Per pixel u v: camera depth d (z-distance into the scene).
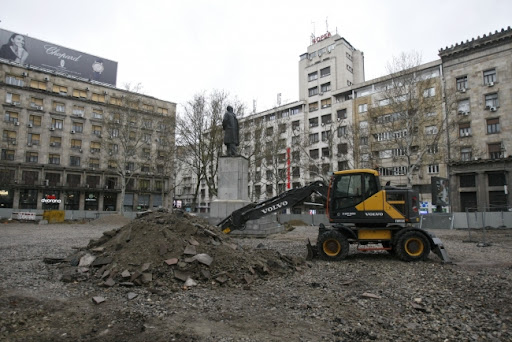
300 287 6.32
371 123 35.81
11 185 45.34
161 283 6.05
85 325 4.28
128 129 40.78
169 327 4.23
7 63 46.97
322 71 57.25
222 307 5.03
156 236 7.36
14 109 47.12
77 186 50.62
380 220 9.53
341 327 4.31
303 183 52.78
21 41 49.44
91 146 52.78
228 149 17.97
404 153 34.66
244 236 16.72
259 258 7.83
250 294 5.79
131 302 5.19
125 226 8.91
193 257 6.82
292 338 3.94
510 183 32.59
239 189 17.08
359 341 3.91
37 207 47.56
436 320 4.59
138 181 56.00
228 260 7.07
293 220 35.34
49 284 6.12
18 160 46.94
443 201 23.66
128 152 45.28
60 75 51.06
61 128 50.62
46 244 12.90
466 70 36.94
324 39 58.81
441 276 7.30
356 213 9.73
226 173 17.27
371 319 4.61
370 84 47.28
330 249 9.52
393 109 29.52
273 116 61.28
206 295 5.61
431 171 38.59
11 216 35.84
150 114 52.34
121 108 42.03
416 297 5.67
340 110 49.84
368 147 36.09
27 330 4.07
